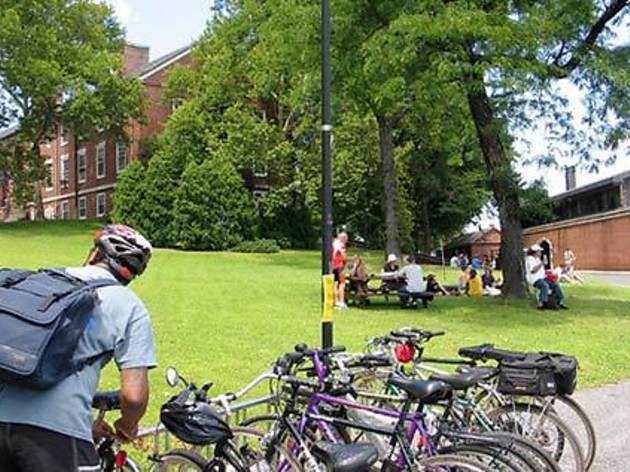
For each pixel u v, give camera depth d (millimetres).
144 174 37938
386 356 5062
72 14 42062
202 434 3682
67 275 2938
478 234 54750
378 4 16156
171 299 17047
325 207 7027
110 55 42062
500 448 4043
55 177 55094
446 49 15555
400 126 34094
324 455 3828
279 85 35812
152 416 6711
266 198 39844
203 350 10477
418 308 16875
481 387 5012
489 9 15742
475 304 17859
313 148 38781
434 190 46375
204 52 41250
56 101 42531
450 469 3975
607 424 7219
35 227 40469
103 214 48312
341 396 4500
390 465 4113
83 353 2814
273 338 11680
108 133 42844
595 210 51438
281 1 19891
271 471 4270
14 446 2701
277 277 24094
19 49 39719
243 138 38531
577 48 17219
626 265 42812
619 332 13461
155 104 45906
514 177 18312
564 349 11438
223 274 24875
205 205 36906
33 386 2654
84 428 2807
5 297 2742
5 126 42938
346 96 18594
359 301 17281
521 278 18656
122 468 3496
